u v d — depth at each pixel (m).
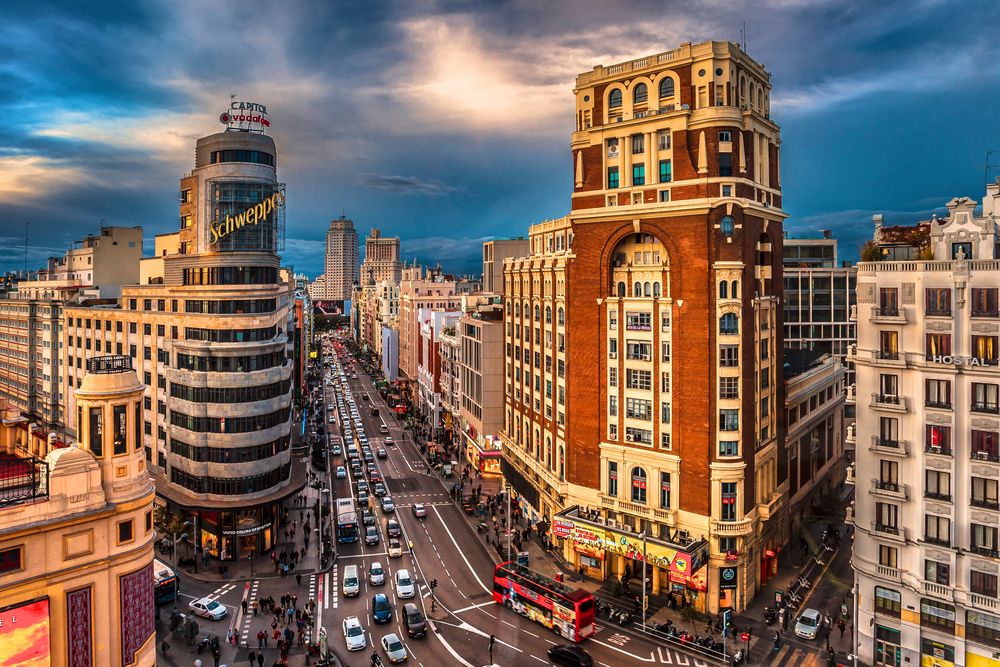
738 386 62.94
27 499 29.78
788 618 61.75
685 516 64.50
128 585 32.78
